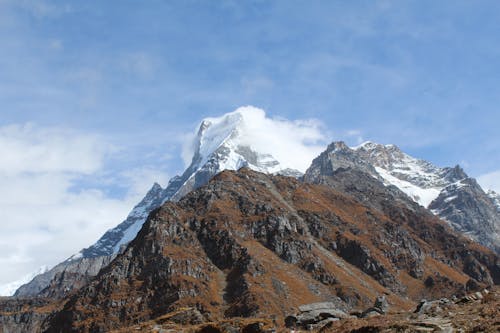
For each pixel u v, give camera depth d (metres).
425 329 39.84
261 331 53.00
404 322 42.38
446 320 42.34
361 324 45.84
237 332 53.69
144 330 58.97
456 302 51.78
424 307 52.41
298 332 51.47
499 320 38.41
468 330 38.62
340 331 45.72
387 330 41.34
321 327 50.78
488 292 51.06
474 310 44.12
